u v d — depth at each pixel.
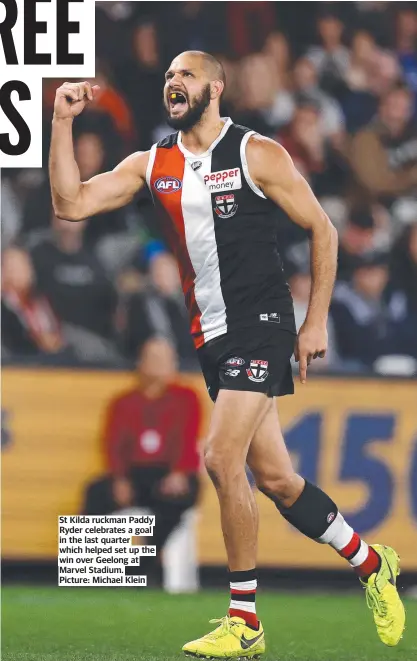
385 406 25.52
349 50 38.97
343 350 30.16
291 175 14.61
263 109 36.53
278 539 24.86
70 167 14.81
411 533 25.31
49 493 24.92
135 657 14.42
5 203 31.91
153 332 29.19
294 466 25.22
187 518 25.02
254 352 14.48
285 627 18.94
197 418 25.20
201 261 14.76
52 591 23.81
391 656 15.40
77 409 25.12
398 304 31.75
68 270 30.02
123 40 36.59
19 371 25.03
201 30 37.81
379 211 35.06
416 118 37.81
